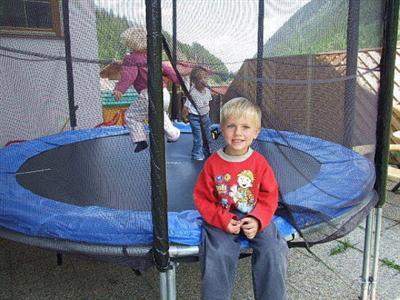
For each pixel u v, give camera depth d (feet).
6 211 5.79
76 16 6.68
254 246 4.95
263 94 5.97
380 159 6.57
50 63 7.75
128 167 7.19
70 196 6.39
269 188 5.03
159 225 4.54
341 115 6.55
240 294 7.19
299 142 6.95
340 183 6.47
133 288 7.38
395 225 9.85
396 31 6.11
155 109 4.27
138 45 5.93
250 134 5.03
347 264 8.11
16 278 7.68
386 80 6.28
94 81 7.68
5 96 7.63
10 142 8.12
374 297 6.85
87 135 10.15
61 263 8.21
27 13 7.25
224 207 5.05
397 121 14.49
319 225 5.73
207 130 8.40
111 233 5.06
